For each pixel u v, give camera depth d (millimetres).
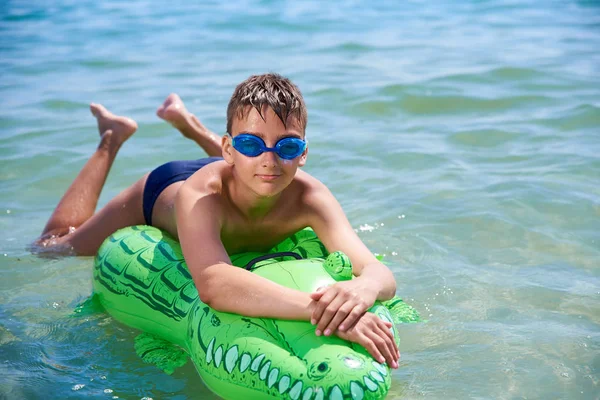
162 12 12961
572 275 4223
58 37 11055
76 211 4859
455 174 5711
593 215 4941
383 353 3016
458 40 10172
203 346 3162
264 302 3066
